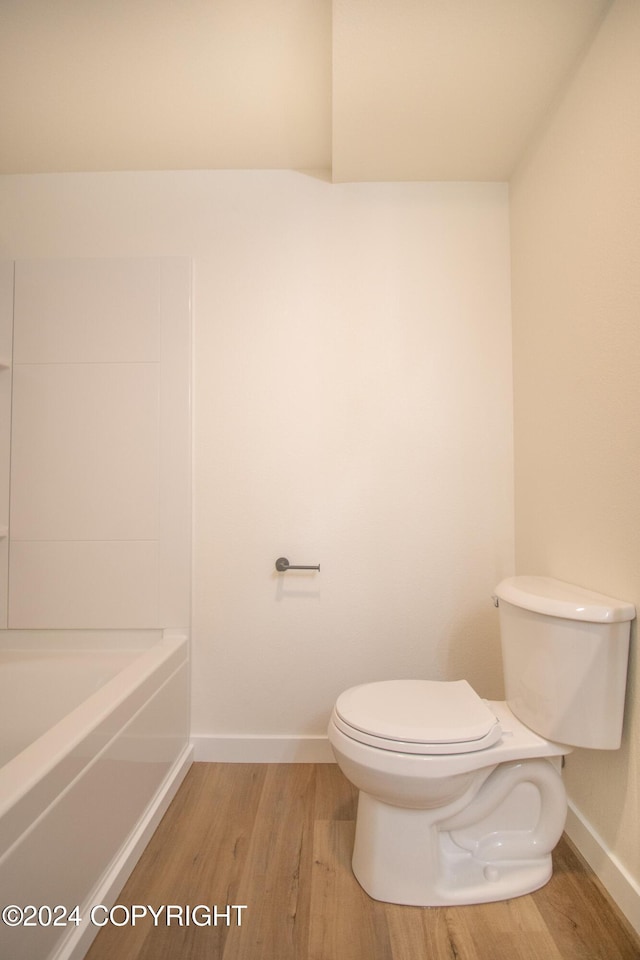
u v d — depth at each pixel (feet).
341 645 5.56
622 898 3.45
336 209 5.66
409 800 3.49
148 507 5.57
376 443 5.60
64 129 5.04
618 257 3.53
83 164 5.62
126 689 4.04
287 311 5.65
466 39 3.80
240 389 5.64
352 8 3.55
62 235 5.72
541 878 3.71
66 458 5.58
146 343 5.60
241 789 4.99
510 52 3.92
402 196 5.65
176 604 5.54
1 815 2.52
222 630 5.59
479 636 5.51
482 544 5.54
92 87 4.48
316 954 3.22
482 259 5.61
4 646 5.62
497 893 3.60
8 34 3.93
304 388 5.63
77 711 3.62
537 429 4.90
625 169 3.43
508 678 4.14
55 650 5.58
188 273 5.62
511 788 3.79
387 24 3.67
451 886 3.63
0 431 5.58
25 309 5.62
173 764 5.05
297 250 5.66
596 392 3.84
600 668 3.43
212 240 5.67
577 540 4.15
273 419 5.63
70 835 3.12
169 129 5.05
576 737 3.51
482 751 3.48
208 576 5.61
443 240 5.62
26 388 5.59
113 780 3.71
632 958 3.18
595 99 3.77
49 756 3.02
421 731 3.45
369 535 5.58
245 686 5.57
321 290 5.65
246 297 5.66
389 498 5.58
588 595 3.75
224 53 4.11
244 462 5.63
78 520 5.57
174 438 5.57
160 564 5.55
